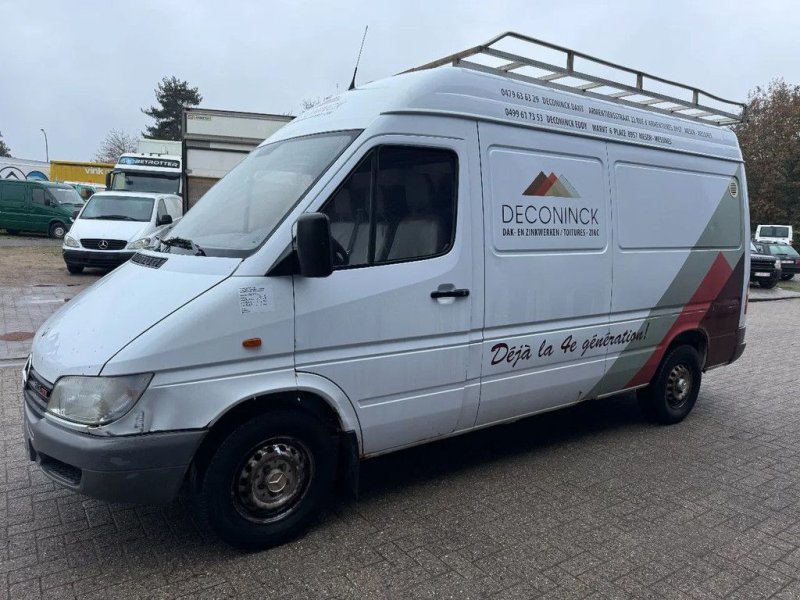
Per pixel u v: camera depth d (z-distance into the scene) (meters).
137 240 14.05
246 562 3.48
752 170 42.56
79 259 14.08
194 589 3.22
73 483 3.22
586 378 5.07
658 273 5.45
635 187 5.24
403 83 4.00
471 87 4.24
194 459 3.40
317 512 3.79
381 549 3.63
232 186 4.20
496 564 3.50
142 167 17.75
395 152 3.85
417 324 3.94
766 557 3.65
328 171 3.63
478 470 4.81
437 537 3.78
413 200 3.92
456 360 4.17
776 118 41.94
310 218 3.26
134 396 3.11
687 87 5.70
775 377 8.18
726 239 6.12
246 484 3.49
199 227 3.95
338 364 3.68
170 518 3.93
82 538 3.69
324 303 3.58
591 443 5.45
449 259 4.05
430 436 4.26
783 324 13.62
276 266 3.42
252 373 3.40
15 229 25.00
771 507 4.29
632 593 3.27
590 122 4.92
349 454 3.86
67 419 3.16
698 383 6.13
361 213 3.71
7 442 5.07
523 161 4.46
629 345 5.34
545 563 3.52
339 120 4.02
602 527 3.95
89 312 3.52
